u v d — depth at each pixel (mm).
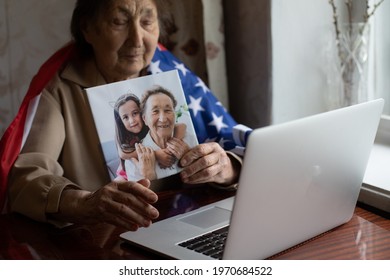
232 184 1447
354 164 1146
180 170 1366
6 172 1386
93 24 1485
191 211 1299
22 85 1895
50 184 1288
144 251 1127
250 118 1961
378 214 1371
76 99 1515
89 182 1498
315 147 1023
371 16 1736
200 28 1981
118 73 1518
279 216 1025
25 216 1328
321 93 1869
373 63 1775
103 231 1232
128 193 1169
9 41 1860
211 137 1705
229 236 962
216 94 1959
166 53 1704
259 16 1835
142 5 1461
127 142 1331
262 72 1864
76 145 1497
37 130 1438
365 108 1102
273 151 943
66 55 1532
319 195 1096
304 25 1811
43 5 1862
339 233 1193
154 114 1357
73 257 1115
